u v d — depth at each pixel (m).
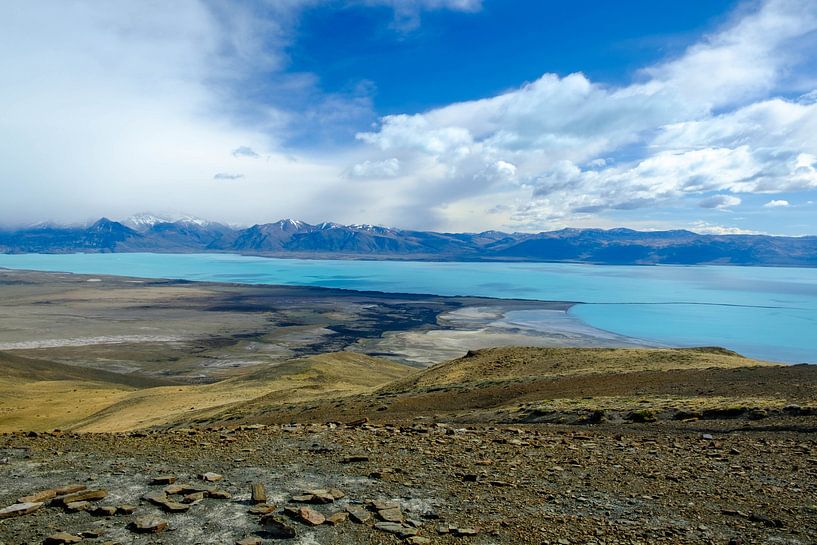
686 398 27.62
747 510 10.60
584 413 24.67
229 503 10.52
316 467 13.57
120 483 11.92
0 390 85.12
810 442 17.34
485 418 27.27
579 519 9.95
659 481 12.72
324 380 84.81
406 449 16.03
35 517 9.67
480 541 8.79
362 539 8.80
